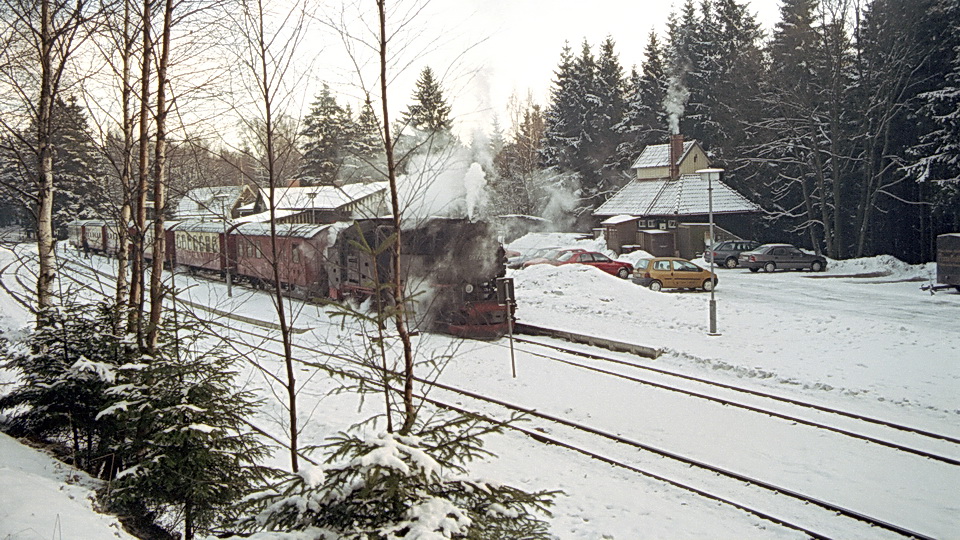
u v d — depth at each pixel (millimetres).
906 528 7922
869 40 41344
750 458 10344
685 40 60062
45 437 9609
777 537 7926
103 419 7848
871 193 43281
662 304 23547
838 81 42812
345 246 23672
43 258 11422
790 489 9156
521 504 5059
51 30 10688
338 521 4480
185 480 6543
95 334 8578
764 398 13281
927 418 11938
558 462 10500
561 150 62906
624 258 40438
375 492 4457
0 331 11000
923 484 9289
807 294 28344
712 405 12867
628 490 9367
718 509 8695
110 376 7691
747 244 41125
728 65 55906
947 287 28516
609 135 63312
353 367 15773
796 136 44875
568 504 8922
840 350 16750
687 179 47250
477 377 15430
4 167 13391
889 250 46062
